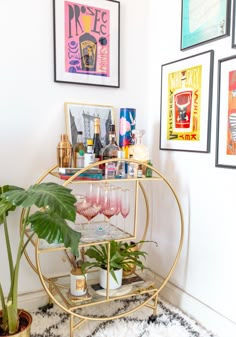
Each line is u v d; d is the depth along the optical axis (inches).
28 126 70.5
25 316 61.0
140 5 82.1
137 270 88.1
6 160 68.9
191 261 72.9
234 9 59.1
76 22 73.5
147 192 87.4
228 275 63.2
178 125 74.5
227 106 61.4
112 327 67.0
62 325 67.1
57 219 50.8
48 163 73.2
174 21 74.8
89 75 76.2
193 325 68.6
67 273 78.1
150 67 84.6
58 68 72.3
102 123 78.1
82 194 77.5
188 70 70.7
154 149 84.2
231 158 61.0
